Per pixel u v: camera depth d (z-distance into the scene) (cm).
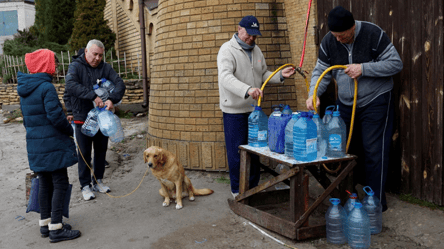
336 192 320
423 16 311
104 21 1132
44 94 305
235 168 384
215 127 487
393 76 348
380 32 303
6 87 1100
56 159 312
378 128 316
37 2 1383
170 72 513
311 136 281
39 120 310
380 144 316
